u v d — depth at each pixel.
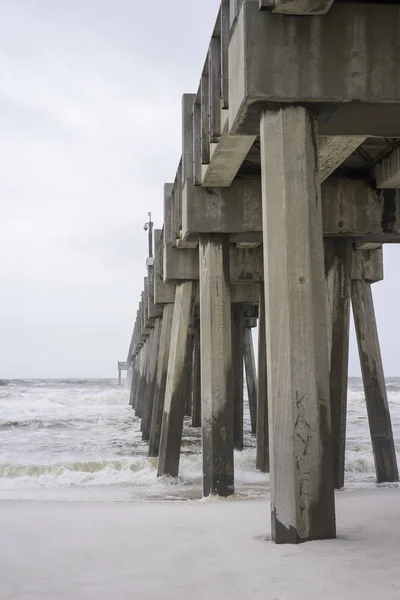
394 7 6.26
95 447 22.56
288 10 6.07
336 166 9.66
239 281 14.49
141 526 6.71
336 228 10.40
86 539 6.02
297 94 6.07
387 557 4.88
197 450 21.11
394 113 6.39
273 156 6.09
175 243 14.12
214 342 10.66
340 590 4.09
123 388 82.06
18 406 49.09
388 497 8.46
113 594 4.16
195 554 5.27
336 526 6.22
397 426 31.25
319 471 5.62
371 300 13.46
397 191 10.56
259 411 14.83
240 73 6.27
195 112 10.60
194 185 10.70
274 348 5.83
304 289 5.84
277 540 5.59
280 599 3.97
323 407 5.73
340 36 6.18
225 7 7.71
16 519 7.37
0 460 17.94
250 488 12.22
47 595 4.16
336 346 11.36
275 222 5.99
